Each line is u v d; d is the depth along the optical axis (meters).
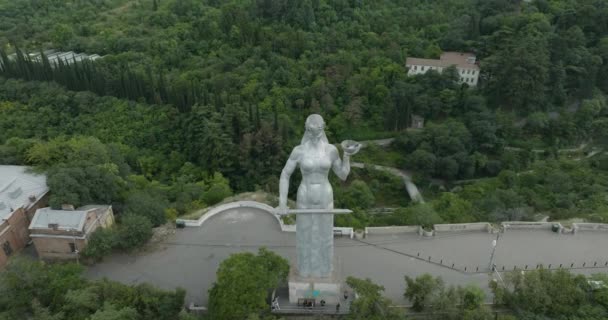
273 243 60.91
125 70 125.94
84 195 63.09
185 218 66.50
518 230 63.91
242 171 100.19
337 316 45.00
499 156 111.62
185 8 168.12
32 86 120.38
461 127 110.94
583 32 133.88
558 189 89.19
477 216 70.94
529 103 120.38
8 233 57.59
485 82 128.25
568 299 46.09
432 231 62.06
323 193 38.22
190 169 100.06
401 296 50.94
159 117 110.94
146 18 165.50
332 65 127.75
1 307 45.81
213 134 98.19
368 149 115.50
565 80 125.25
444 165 104.38
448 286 52.59
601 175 96.25
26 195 63.12
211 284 53.84
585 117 116.75
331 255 42.34
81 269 50.28
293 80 124.50
